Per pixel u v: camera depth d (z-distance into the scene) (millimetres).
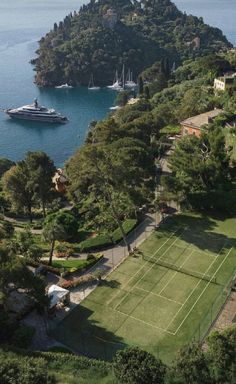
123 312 75750
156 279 83625
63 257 92875
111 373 59250
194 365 53062
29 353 62562
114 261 90188
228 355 53344
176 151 117312
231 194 104438
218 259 88375
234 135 134000
